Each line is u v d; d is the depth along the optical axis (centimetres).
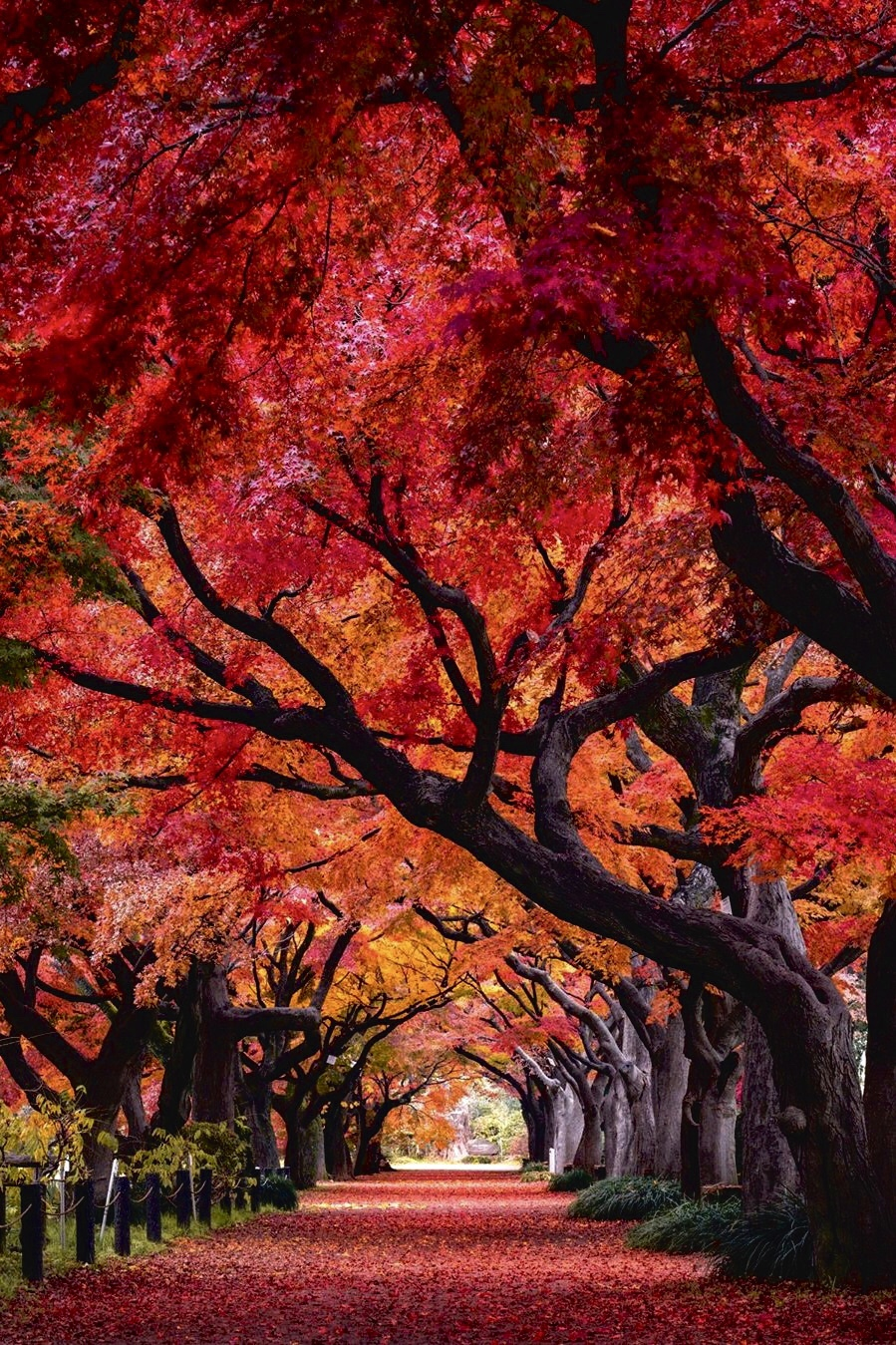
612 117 622
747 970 1178
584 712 1237
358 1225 2450
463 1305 1320
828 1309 1067
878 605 735
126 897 1900
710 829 1304
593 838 1596
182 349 719
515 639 1245
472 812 1149
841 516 721
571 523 1175
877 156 858
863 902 1619
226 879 1980
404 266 1016
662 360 715
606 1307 1243
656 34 754
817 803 1159
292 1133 3888
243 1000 3672
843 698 1207
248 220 712
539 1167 5516
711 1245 1662
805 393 805
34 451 1062
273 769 1661
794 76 725
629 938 1166
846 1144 1172
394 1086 6247
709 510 767
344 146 654
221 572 1348
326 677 1198
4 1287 1266
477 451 831
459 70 662
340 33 562
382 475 1074
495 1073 5481
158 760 1669
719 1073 1964
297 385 1014
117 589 1162
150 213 676
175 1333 1109
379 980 3522
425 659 1285
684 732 1488
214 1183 2383
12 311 732
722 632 1161
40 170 666
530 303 646
